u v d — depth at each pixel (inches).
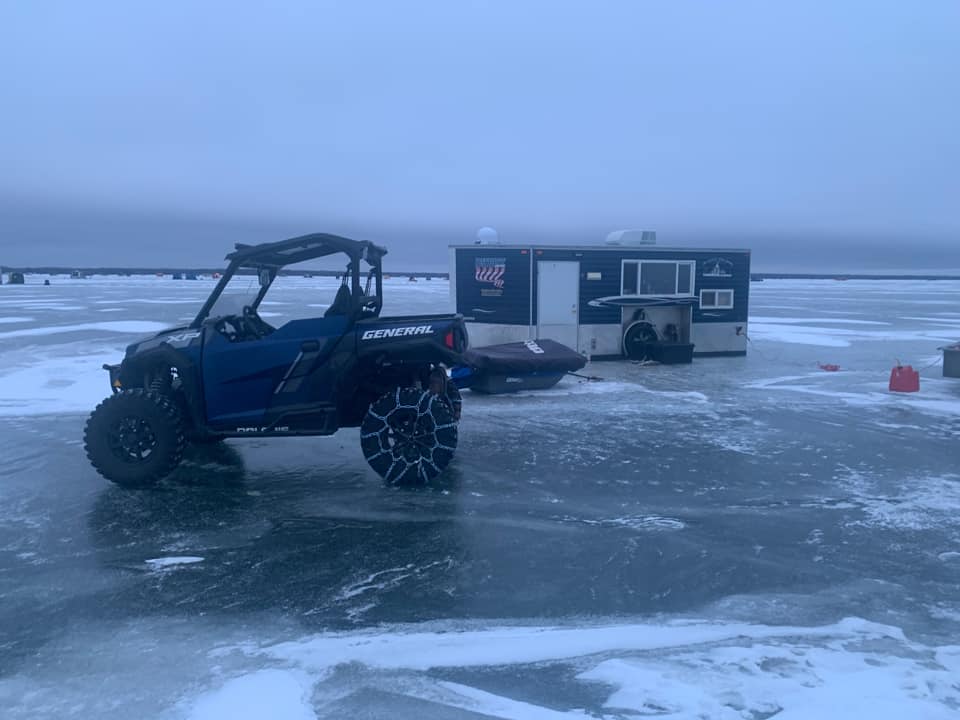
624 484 273.1
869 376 544.4
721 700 133.2
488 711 130.9
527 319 588.4
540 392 472.4
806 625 164.7
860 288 3417.8
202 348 265.3
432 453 266.2
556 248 587.8
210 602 176.1
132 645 155.0
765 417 394.6
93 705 132.4
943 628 163.0
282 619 167.6
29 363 572.1
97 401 428.8
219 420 266.8
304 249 282.7
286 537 219.5
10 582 187.2
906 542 215.5
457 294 614.9
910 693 135.1
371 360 271.1
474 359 459.8
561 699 134.7
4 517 236.7
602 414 402.3
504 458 310.0
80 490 265.3
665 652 152.0
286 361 265.1
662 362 598.2
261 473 289.6
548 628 163.2
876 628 163.0
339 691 137.5
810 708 130.3
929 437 348.8
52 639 157.6
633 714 129.3
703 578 190.4
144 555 205.5
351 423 286.8
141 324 918.4
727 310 649.6
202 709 131.2
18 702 133.4
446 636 159.2
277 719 128.1
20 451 319.3
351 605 174.9
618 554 206.2
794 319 1203.9
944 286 3941.9
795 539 217.6
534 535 221.0
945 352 479.2
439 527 228.1
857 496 258.8
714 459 308.3
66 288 2265.0
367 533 222.8
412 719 128.4
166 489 267.6
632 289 613.3
